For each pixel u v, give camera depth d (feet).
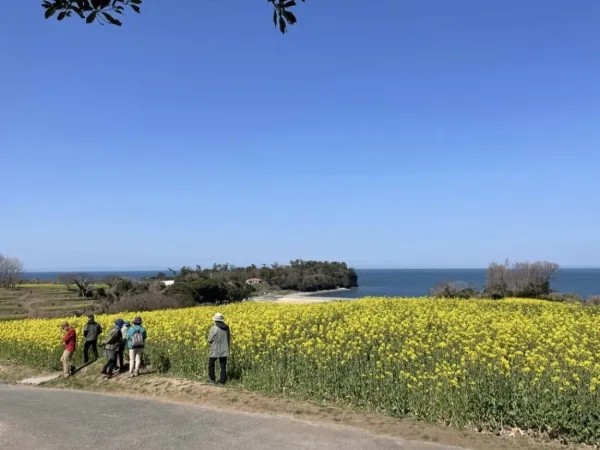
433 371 33.60
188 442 26.63
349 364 36.73
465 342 38.73
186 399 37.11
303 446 25.55
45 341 62.03
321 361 37.76
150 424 30.55
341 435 27.22
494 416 28.25
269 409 32.63
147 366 50.14
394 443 25.90
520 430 27.43
